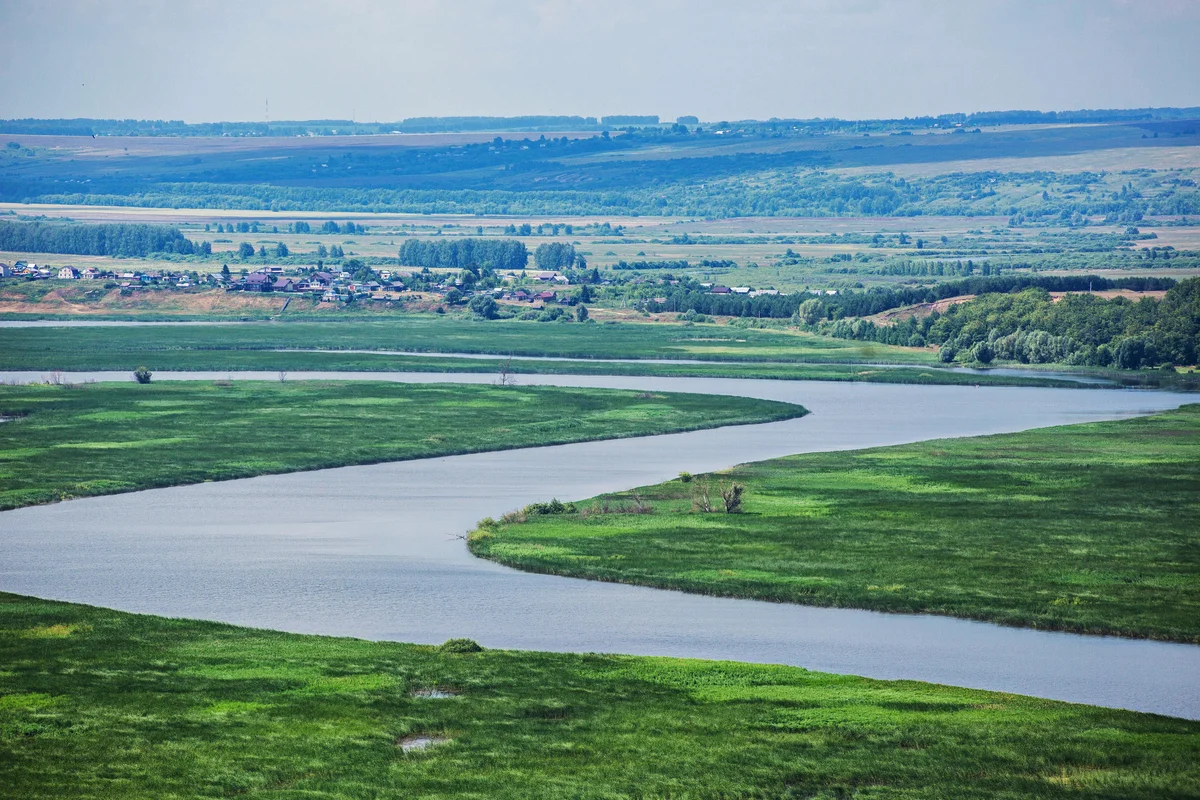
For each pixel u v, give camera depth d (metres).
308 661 115.38
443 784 87.69
